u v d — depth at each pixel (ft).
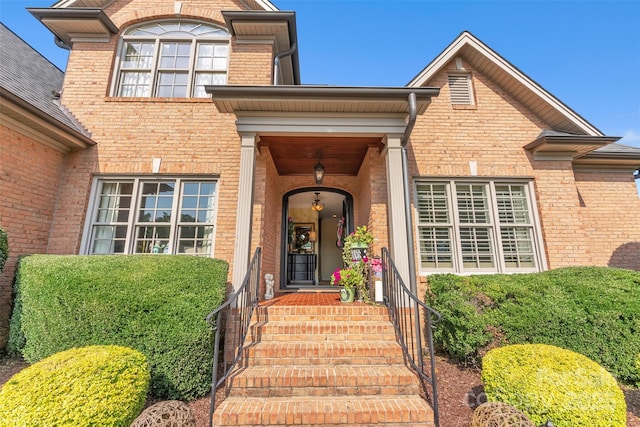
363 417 10.32
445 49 22.20
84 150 20.13
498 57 21.90
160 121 20.92
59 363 9.31
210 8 23.50
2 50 21.01
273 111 17.40
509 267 20.65
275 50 23.66
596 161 23.25
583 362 9.97
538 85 21.34
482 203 21.66
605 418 8.61
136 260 14.02
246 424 10.24
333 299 19.88
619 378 13.37
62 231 18.85
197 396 12.47
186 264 14.15
